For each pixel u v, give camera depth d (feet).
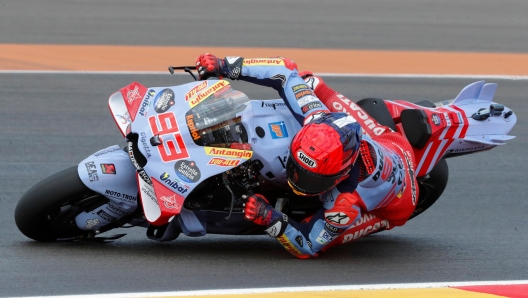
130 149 48.32
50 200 49.96
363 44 155.74
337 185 49.67
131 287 46.52
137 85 51.31
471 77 129.49
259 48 147.13
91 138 89.30
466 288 50.11
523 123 104.47
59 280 47.39
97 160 50.80
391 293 48.06
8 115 95.45
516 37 171.53
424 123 58.08
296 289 47.60
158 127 48.19
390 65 135.85
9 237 56.59
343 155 45.96
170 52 138.72
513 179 82.89
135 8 183.42
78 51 134.62
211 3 195.62
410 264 55.47
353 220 49.78
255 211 48.91
